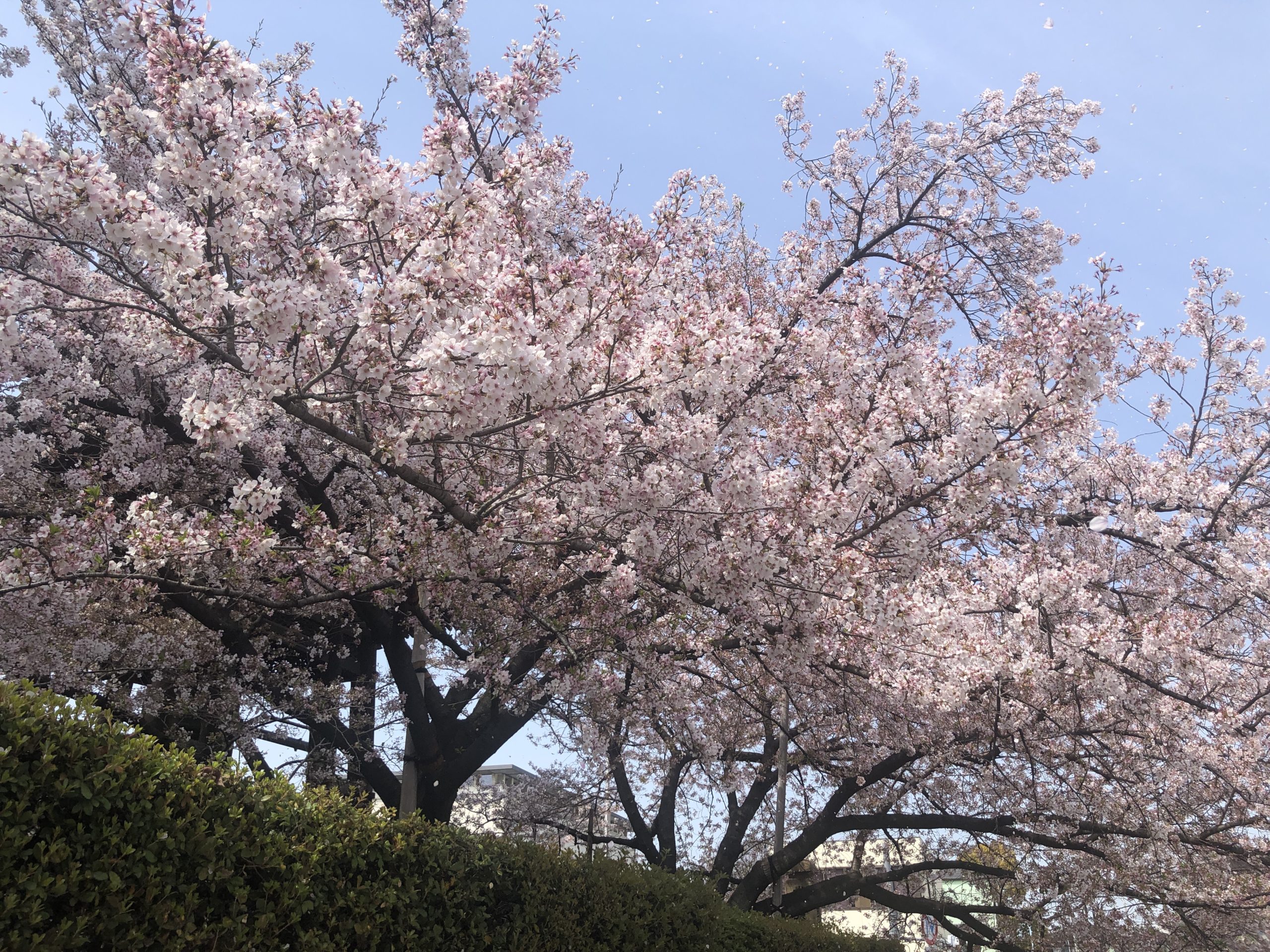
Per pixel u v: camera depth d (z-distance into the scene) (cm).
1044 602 1009
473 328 554
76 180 485
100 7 559
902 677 956
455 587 852
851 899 1848
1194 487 1239
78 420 1030
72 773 356
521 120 713
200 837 401
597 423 670
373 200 578
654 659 932
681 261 950
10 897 315
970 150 1477
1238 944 1538
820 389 953
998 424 759
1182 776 1131
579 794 1730
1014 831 1281
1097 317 718
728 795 1630
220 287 527
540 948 650
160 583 804
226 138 532
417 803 1016
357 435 716
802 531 755
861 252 1484
